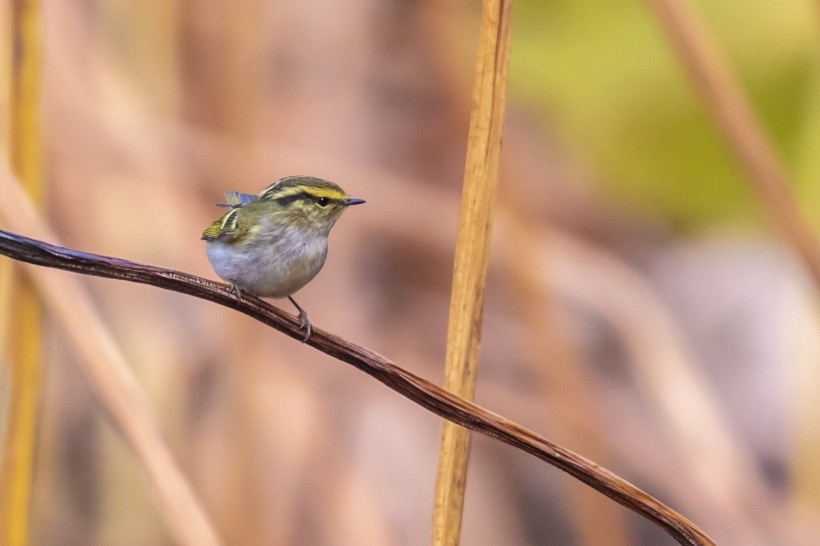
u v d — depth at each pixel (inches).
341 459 421.7
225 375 413.4
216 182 431.8
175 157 424.5
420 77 546.9
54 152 399.2
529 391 512.4
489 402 476.4
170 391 415.8
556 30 488.1
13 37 303.4
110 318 418.6
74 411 439.2
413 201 535.5
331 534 402.9
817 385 412.5
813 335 414.3
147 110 427.8
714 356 599.5
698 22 313.1
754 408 566.9
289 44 512.7
